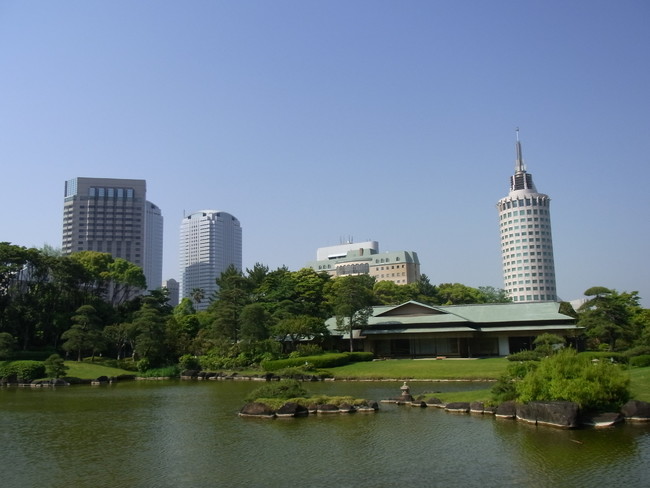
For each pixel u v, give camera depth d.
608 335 70.38
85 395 51.03
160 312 99.19
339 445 25.53
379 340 89.31
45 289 90.56
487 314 87.44
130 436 28.94
